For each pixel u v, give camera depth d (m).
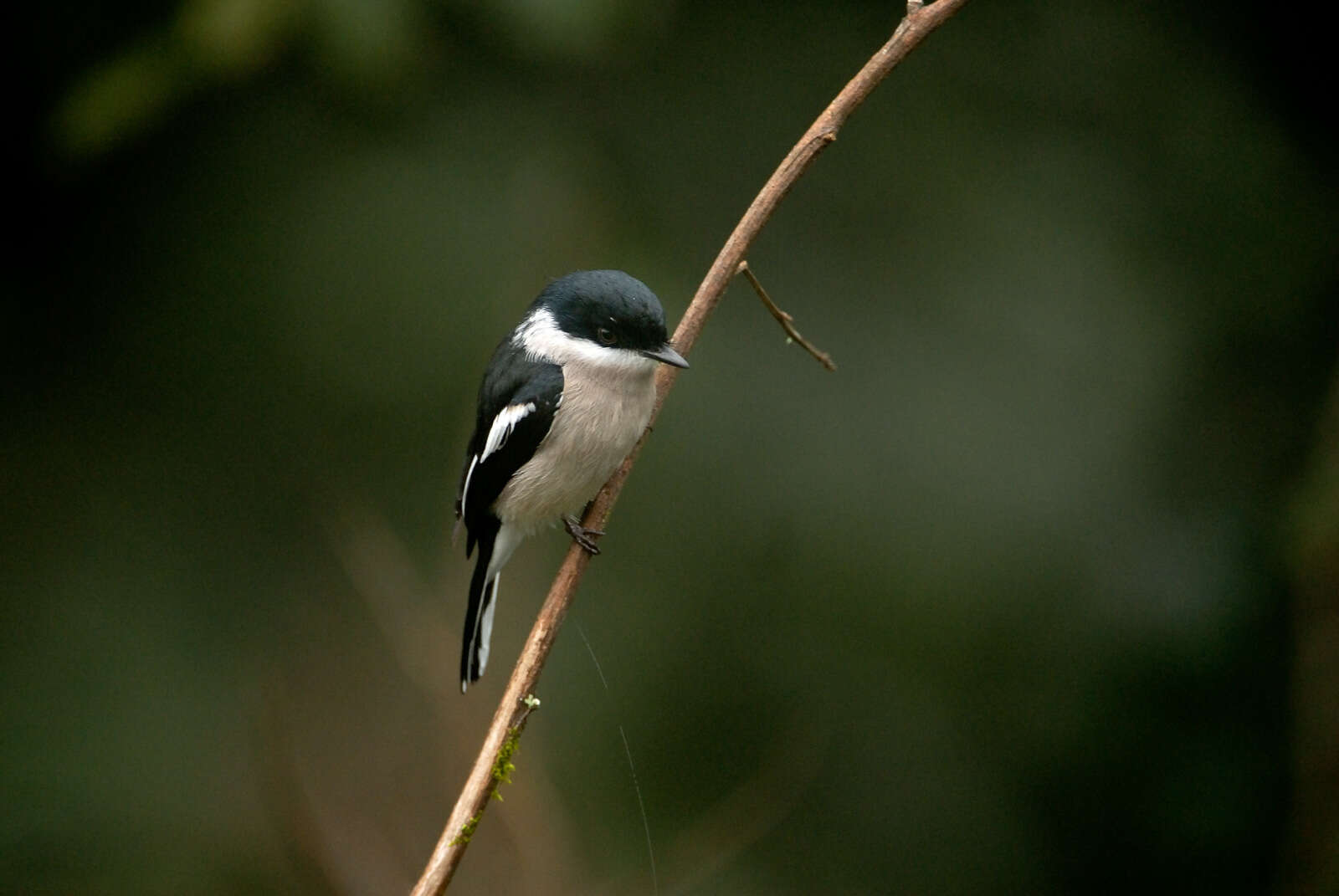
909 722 11.25
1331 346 11.61
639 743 10.85
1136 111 11.86
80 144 9.29
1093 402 11.36
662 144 11.30
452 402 11.21
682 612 11.13
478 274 11.09
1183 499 11.42
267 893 9.70
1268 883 11.02
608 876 10.22
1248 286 11.65
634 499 11.20
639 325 7.64
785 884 10.73
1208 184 11.74
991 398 11.24
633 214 11.05
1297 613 10.52
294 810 8.98
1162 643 11.23
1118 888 11.20
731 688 11.08
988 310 11.30
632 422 7.86
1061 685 11.27
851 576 11.07
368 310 11.30
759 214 6.58
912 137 11.52
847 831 10.98
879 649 11.14
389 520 11.02
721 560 11.17
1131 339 11.41
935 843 11.12
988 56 11.80
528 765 9.26
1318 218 11.80
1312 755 10.42
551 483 7.90
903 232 11.39
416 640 9.84
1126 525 11.34
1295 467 11.40
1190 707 11.32
